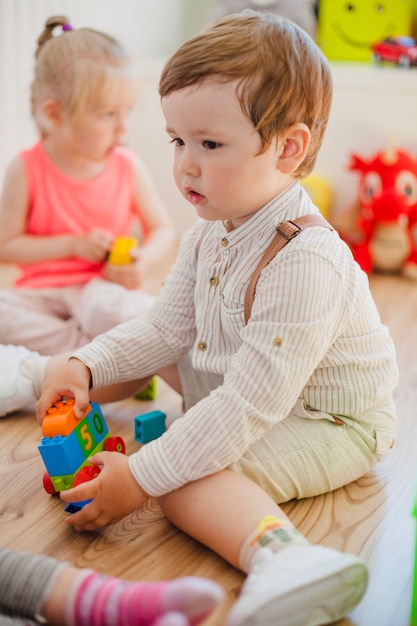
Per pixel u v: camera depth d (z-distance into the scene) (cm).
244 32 90
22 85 189
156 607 70
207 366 105
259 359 91
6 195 155
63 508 101
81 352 109
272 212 97
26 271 159
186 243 113
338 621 82
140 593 71
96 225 161
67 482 98
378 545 95
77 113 145
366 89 209
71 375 107
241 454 91
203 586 69
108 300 144
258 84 88
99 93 144
